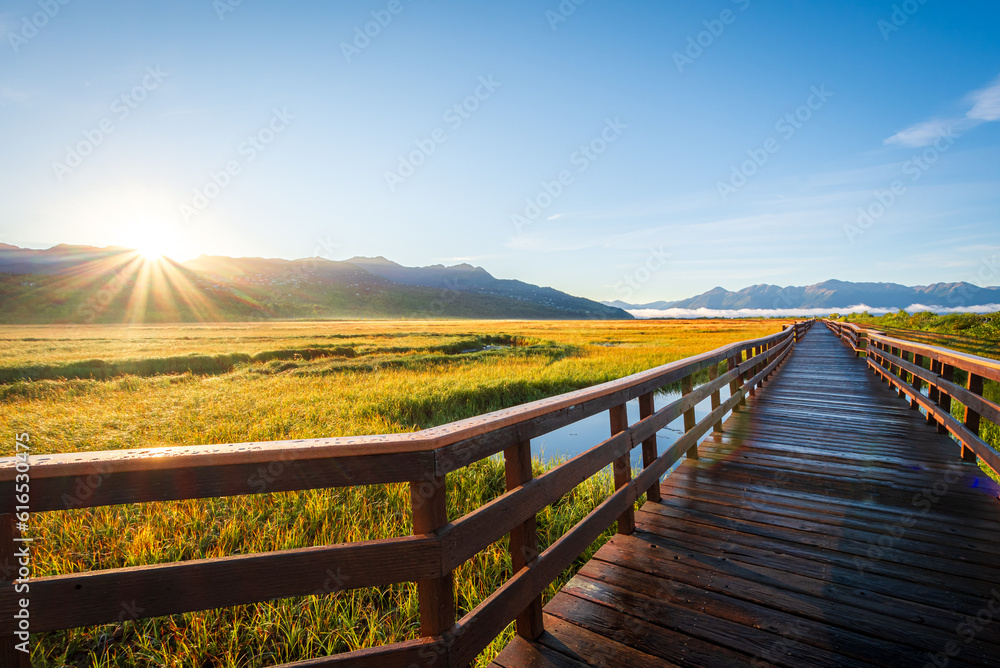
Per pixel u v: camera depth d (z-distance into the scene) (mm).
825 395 8547
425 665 1568
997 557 2893
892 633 2209
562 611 2410
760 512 3596
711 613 2373
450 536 1637
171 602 1302
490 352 22906
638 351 23781
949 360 4664
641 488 3299
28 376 15234
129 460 1232
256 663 2699
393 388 12828
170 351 22031
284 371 16734
